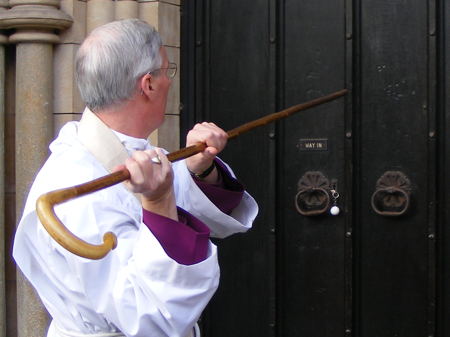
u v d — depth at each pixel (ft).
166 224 5.75
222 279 12.97
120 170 5.42
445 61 11.40
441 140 11.45
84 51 6.59
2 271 12.46
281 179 12.50
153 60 6.62
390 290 11.84
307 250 12.37
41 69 12.06
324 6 12.13
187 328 5.88
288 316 12.54
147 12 12.51
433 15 11.39
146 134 6.85
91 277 5.88
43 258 6.28
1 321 12.51
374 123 11.85
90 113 6.75
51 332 6.70
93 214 6.03
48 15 11.76
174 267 5.66
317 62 12.20
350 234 12.00
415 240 11.64
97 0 12.24
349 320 12.04
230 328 12.94
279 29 12.44
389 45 11.72
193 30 12.94
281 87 12.46
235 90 12.75
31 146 12.07
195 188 7.36
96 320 6.32
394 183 11.71
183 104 13.04
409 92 11.61
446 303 11.50
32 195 6.42
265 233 12.60
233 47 12.75
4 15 11.81
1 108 12.37
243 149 12.71
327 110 12.14
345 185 12.03
